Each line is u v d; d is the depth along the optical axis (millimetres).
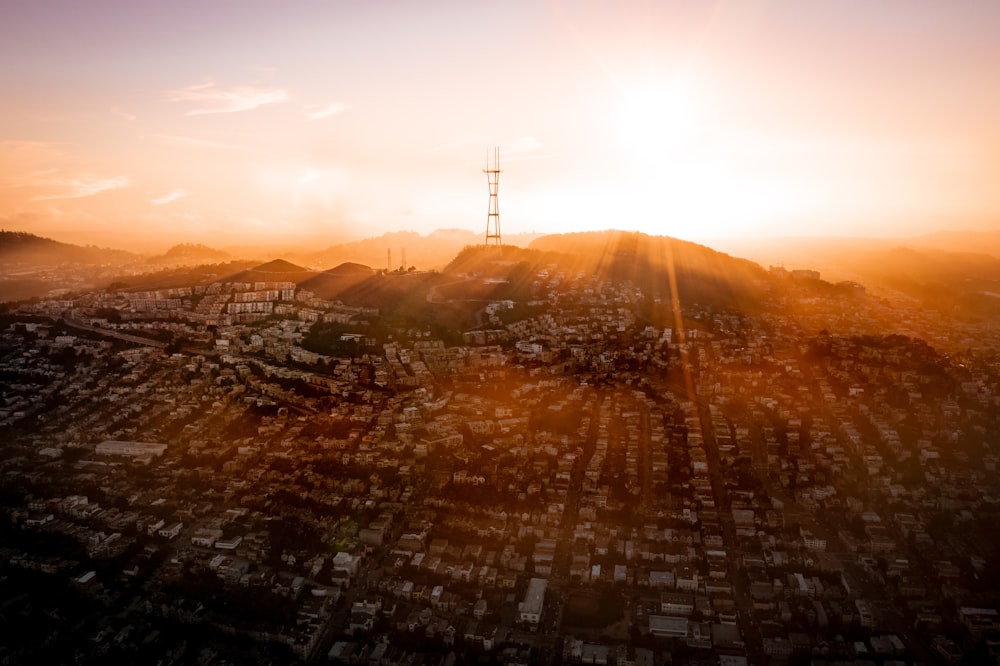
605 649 193375
